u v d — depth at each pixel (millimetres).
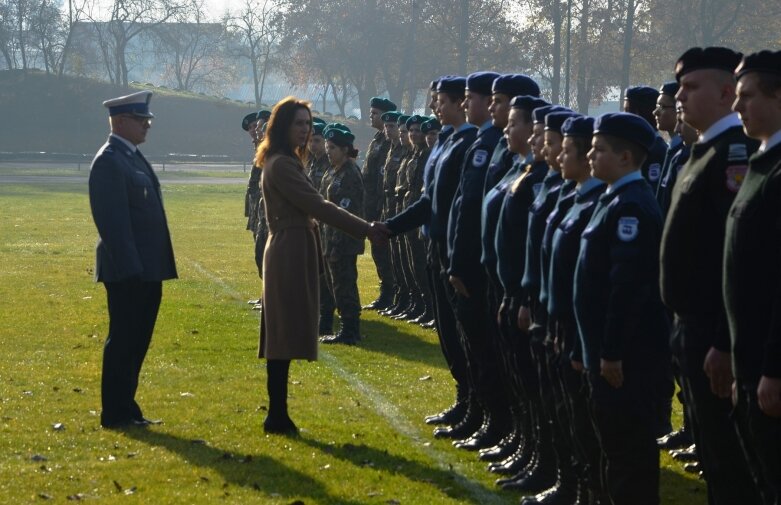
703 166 4656
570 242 5754
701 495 6832
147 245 8258
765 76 4137
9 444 7730
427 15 75375
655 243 5312
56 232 25594
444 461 7387
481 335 7602
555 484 6578
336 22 77500
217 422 8398
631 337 5355
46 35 87000
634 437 5453
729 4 71250
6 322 13273
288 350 7906
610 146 5387
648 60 73625
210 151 79938
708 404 4730
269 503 6430
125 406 8281
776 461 4129
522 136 6820
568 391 5930
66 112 80812
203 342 12008
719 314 4559
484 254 7133
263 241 14516
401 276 14273
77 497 6508
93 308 14461
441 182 7977
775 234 4074
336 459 7398
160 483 6844
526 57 76562
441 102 8039
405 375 10391
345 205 12492
